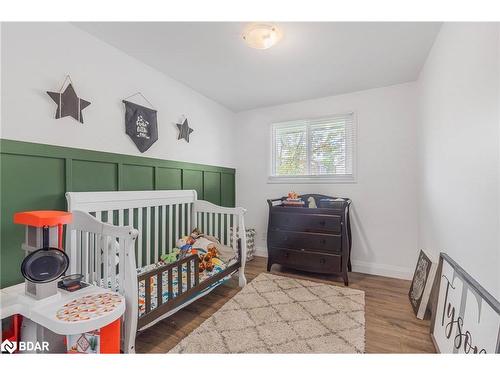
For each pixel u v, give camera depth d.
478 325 1.07
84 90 1.83
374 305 2.13
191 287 1.91
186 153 2.89
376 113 2.96
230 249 2.54
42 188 1.60
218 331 1.71
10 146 1.43
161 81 2.53
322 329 1.75
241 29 1.81
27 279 1.13
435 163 1.99
